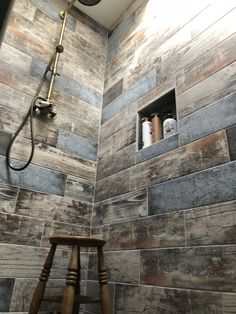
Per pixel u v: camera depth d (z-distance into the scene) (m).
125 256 1.20
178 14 1.46
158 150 1.24
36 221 1.30
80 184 1.53
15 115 1.41
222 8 1.20
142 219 1.19
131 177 1.34
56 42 1.77
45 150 1.46
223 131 0.98
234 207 0.86
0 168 1.27
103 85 1.92
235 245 0.82
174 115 1.35
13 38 1.57
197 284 0.88
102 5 2.00
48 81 1.62
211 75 1.12
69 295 0.94
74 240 1.05
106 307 1.01
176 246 1.00
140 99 1.50
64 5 1.96
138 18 1.85
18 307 1.13
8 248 1.18
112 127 1.64
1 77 1.44
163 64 1.43
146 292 1.04
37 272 1.22
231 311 0.77
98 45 2.04
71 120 1.63
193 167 1.04
